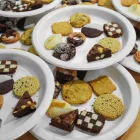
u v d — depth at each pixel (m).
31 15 0.69
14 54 0.59
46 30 0.66
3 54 0.59
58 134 0.48
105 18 0.69
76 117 0.50
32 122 0.46
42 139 0.46
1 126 0.48
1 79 0.55
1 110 0.51
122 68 0.57
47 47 0.60
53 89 0.50
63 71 0.56
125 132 0.49
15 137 0.44
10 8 0.71
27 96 0.51
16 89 0.54
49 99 0.49
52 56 0.57
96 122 0.48
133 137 0.49
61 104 0.51
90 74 0.58
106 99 0.52
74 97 0.53
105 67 0.56
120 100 0.52
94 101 0.54
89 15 0.70
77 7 0.70
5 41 0.67
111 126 0.49
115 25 0.65
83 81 0.57
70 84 0.56
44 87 0.52
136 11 0.68
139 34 0.66
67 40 0.62
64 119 0.48
